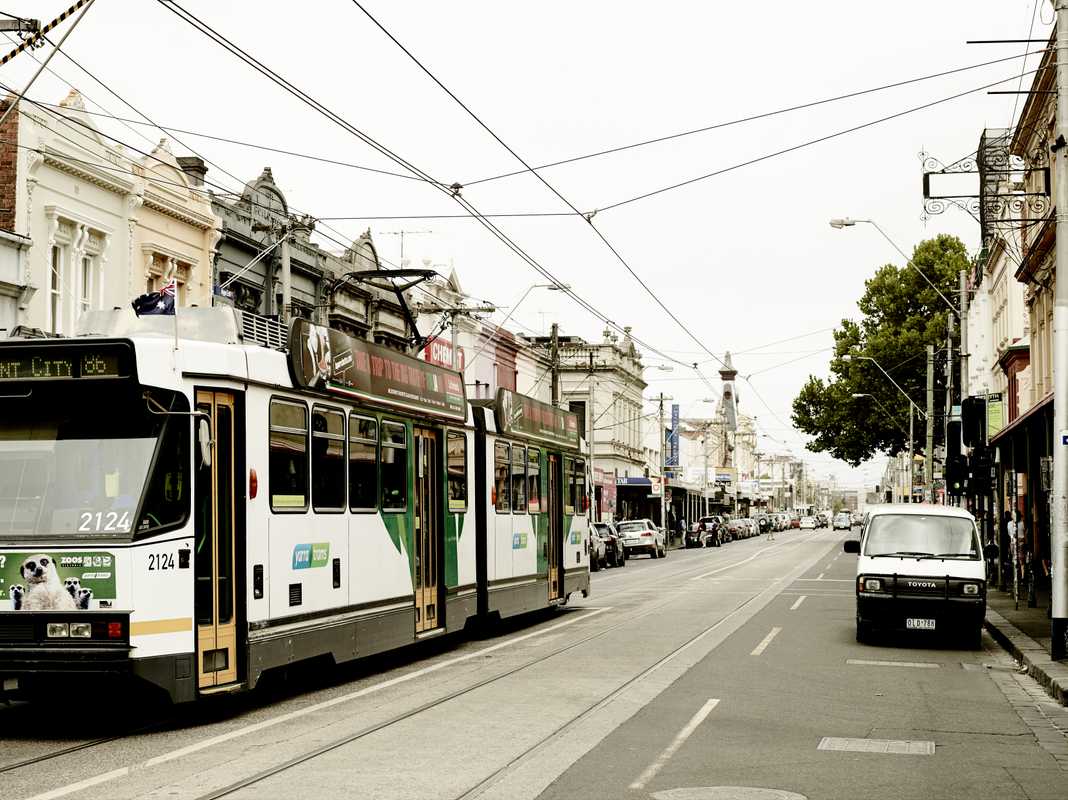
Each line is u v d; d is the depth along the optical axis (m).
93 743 10.34
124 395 10.91
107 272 28.30
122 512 10.66
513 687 13.80
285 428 12.83
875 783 8.92
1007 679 15.37
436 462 17.89
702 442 127.56
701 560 56.88
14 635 10.48
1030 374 38.06
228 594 11.62
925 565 19.27
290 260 36.88
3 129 25.11
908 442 66.19
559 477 24.98
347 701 12.89
